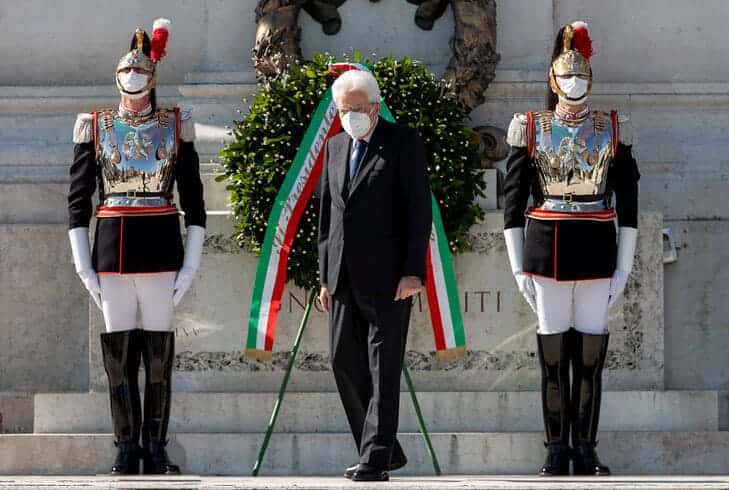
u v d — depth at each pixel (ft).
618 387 111.75
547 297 99.66
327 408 108.68
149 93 100.12
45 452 105.40
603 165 99.81
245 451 106.01
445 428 108.58
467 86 122.31
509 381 111.45
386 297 91.76
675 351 122.72
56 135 129.39
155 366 98.99
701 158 128.06
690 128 129.18
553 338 99.66
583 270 98.68
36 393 117.60
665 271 123.24
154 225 98.68
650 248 112.47
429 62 126.72
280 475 105.29
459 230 110.93
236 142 113.29
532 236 100.12
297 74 114.42
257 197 111.04
